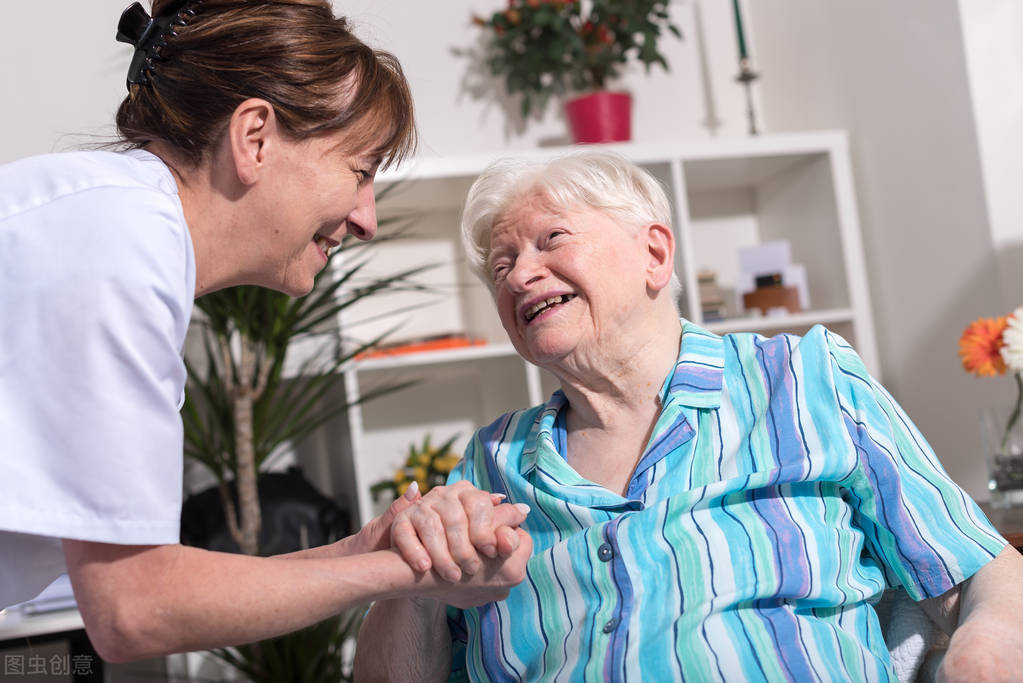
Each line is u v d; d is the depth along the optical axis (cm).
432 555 93
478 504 96
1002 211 251
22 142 291
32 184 88
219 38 97
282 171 97
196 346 295
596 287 120
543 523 121
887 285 300
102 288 83
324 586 88
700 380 121
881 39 285
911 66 274
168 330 87
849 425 115
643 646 108
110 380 82
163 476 85
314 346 283
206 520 259
